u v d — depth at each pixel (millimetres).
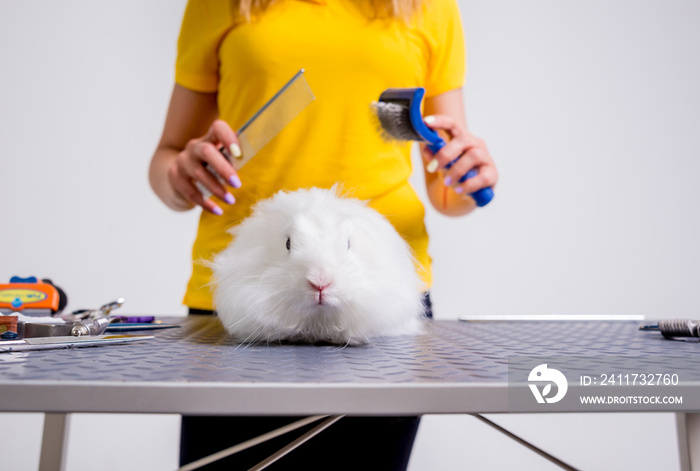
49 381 466
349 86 1394
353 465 1193
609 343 890
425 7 1475
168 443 2562
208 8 1461
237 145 1012
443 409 484
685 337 936
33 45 2734
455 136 1100
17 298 1187
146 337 859
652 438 2598
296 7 1405
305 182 1402
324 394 477
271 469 1176
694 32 2955
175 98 1601
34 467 2455
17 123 2709
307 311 840
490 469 2600
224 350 766
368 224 949
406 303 910
